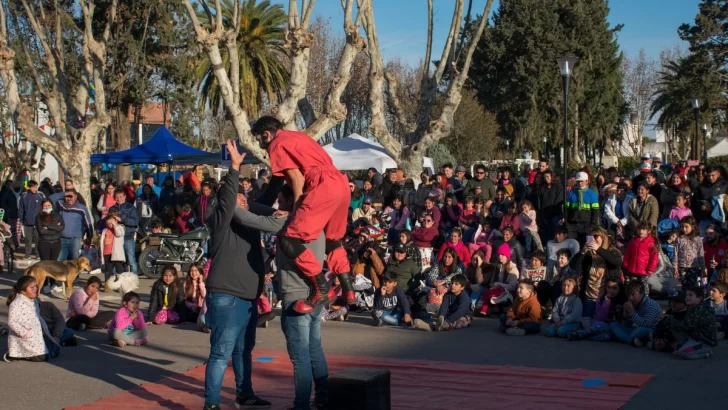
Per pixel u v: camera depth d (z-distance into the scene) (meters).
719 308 10.03
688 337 9.01
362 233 13.15
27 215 19.23
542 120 56.56
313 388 7.69
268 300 12.55
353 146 23.03
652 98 68.12
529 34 55.94
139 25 29.77
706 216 13.61
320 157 6.04
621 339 9.87
